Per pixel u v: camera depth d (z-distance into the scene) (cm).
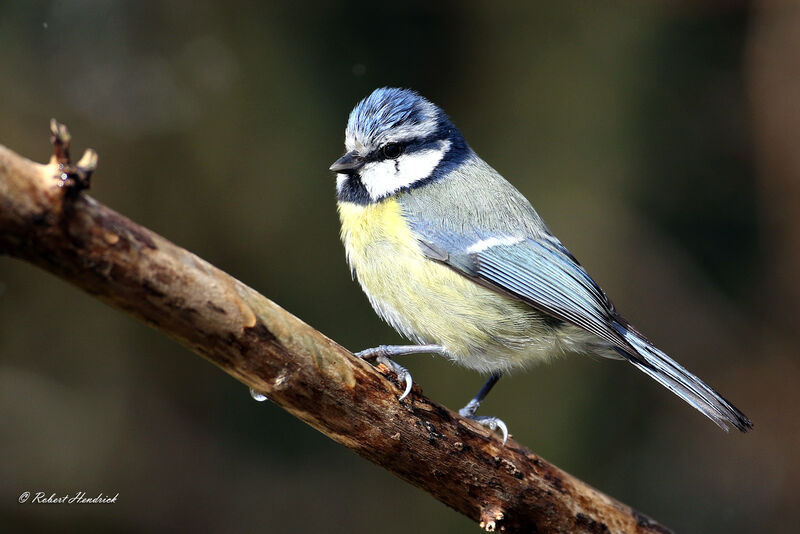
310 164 1216
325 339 535
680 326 1306
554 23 1350
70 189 410
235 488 1178
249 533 1154
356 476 1199
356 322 1196
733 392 1293
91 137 1175
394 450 576
